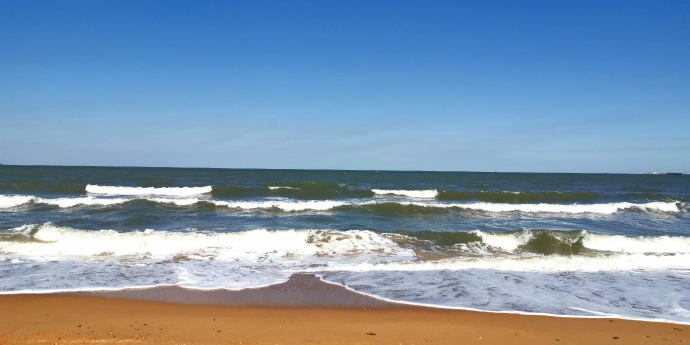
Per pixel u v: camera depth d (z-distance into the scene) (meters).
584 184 49.38
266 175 62.59
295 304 7.77
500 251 12.57
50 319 6.64
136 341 5.74
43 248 11.41
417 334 6.38
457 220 18.06
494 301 8.06
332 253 11.81
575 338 6.36
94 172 59.81
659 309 7.76
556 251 12.83
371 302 7.94
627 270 10.44
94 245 11.82
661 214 21.25
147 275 9.37
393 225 16.33
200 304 7.67
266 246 12.35
